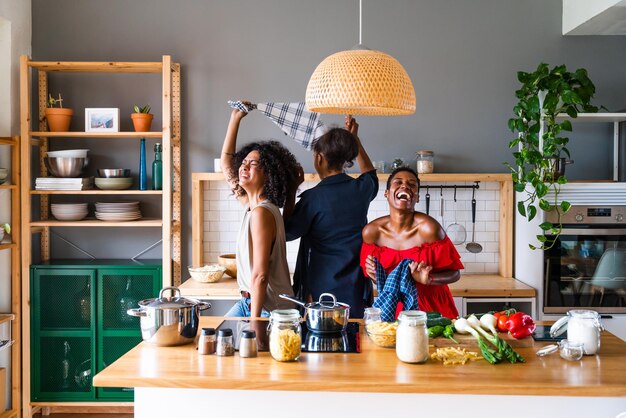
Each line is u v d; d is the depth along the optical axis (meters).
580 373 2.42
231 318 3.20
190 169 5.28
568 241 4.66
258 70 5.25
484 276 5.25
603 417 2.50
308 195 3.71
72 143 5.26
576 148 5.30
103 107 5.26
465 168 5.29
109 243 5.34
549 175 4.65
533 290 4.70
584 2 4.86
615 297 4.68
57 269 4.91
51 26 5.22
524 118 4.86
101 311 4.92
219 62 5.25
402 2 5.24
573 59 5.27
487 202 5.31
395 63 2.93
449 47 5.26
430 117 5.28
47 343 4.95
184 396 2.57
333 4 5.24
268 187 3.33
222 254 5.32
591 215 4.68
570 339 2.70
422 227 3.57
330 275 3.67
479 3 5.25
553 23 5.26
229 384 2.34
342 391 2.32
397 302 3.38
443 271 3.58
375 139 5.28
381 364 2.53
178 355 2.64
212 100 5.26
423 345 2.53
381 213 5.25
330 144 3.73
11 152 4.91
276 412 2.56
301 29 5.24
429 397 2.53
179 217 5.24
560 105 4.88
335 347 2.75
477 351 2.67
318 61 5.25
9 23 4.88
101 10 5.23
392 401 2.54
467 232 5.33
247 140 5.27
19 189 4.89
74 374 4.97
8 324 4.91
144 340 2.80
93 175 5.29
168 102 4.85
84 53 5.24
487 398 2.52
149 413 2.58
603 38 5.26
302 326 3.09
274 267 3.33
